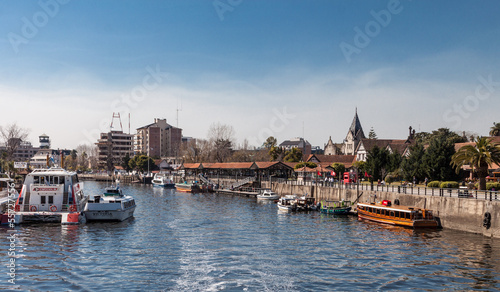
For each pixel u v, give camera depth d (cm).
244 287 2642
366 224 5072
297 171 9456
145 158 17538
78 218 4875
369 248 3684
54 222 4922
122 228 4697
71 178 5141
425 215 4784
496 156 4947
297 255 3434
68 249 3581
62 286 2614
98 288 2589
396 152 8456
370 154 8481
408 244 3834
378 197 5903
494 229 4050
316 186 7656
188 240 4038
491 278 2791
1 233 4228
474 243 3825
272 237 4209
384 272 2944
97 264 3123
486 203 4162
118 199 5428
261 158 13550
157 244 3841
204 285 2675
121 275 2858
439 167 6869
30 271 2916
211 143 14612
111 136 19812
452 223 4597
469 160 5006
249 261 3247
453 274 2881
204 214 6066
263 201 8156
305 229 4700
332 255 3438
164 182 12725
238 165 10825
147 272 2936
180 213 6181
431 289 2588
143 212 6306
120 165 19600
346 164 11462
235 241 4000
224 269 3025
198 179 12188
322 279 2798
